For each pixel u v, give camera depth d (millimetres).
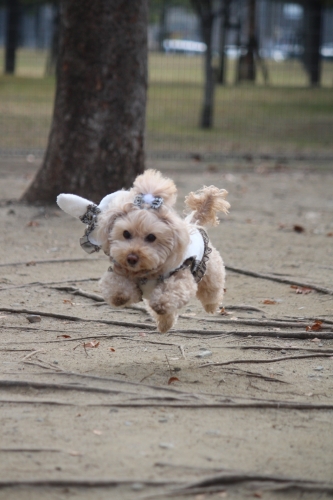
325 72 35281
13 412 4652
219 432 4473
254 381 5387
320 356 5941
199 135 21422
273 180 15852
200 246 5324
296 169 17656
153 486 3779
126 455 4113
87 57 10695
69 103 10891
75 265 8453
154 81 28719
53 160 11227
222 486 3830
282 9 34125
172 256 4949
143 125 11203
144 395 4926
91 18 10578
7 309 6770
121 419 4602
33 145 18734
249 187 14773
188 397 4953
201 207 5812
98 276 8031
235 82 32594
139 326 6484
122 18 10664
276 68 33938
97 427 4473
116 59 10742
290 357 5883
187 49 36906
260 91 28812
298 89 28031
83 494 3707
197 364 5676
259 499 3754
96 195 11039
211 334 6383
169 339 6258
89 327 6469
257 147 20031
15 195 12703
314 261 8992
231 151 19312
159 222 4836
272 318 6812
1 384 5027
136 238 4848
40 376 5242
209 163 18062
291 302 7375
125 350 5945
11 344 5961
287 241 10062
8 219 10547
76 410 4719
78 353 5832
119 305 5121
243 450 4250
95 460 4043
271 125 23141
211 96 22594
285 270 8516
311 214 12039
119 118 10914
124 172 11062
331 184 15555
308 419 4742
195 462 4059
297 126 23094
